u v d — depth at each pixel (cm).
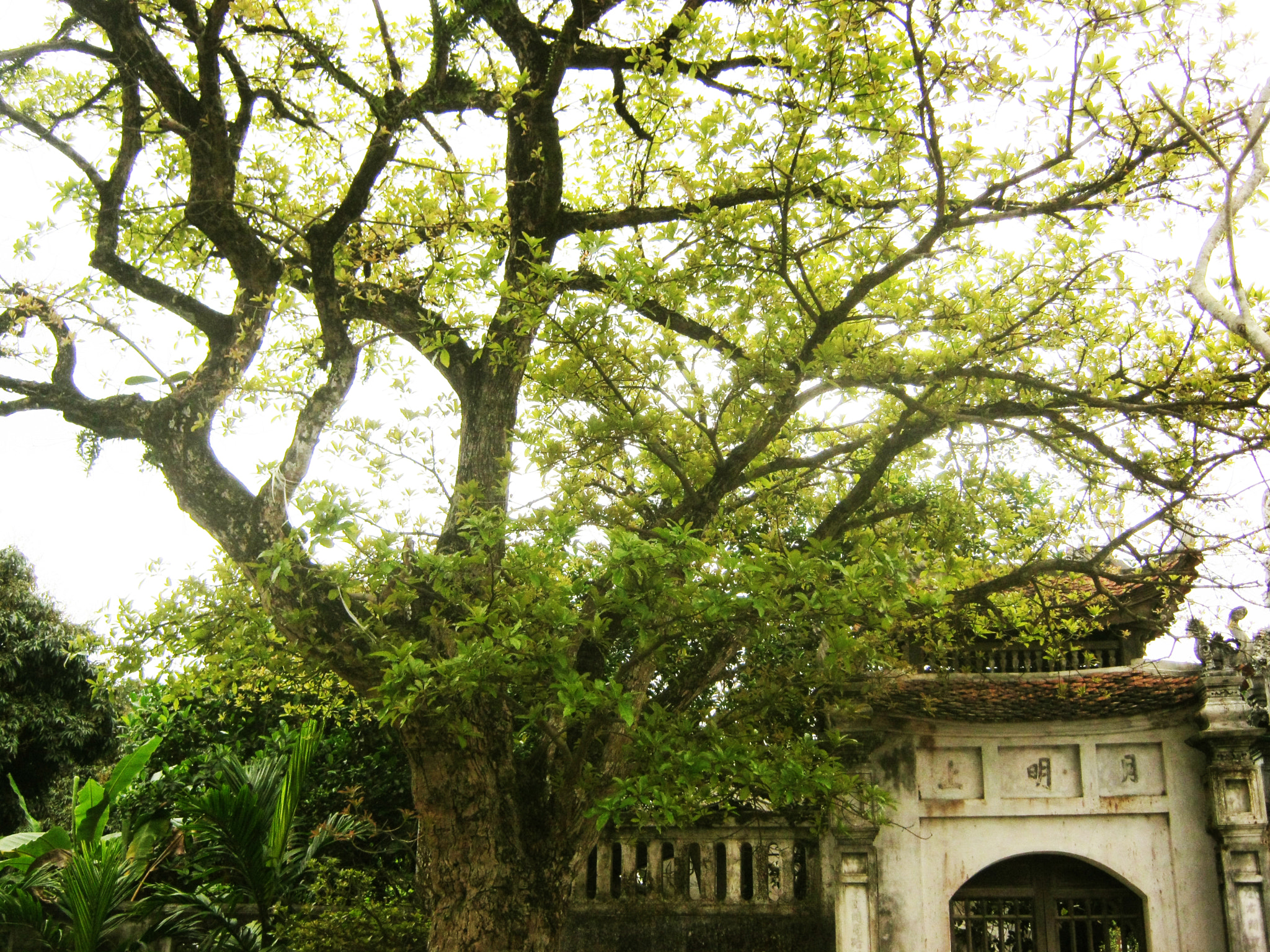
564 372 799
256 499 811
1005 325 884
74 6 868
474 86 977
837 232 859
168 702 953
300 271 1017
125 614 819
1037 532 1049
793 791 738
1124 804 1110
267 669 945
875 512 1027
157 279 925
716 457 855
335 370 873
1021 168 817
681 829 1203
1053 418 905
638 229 984
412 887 1282
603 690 654
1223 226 601
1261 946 1007
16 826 2073
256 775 1216
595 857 1221
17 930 1202
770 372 808
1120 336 915
